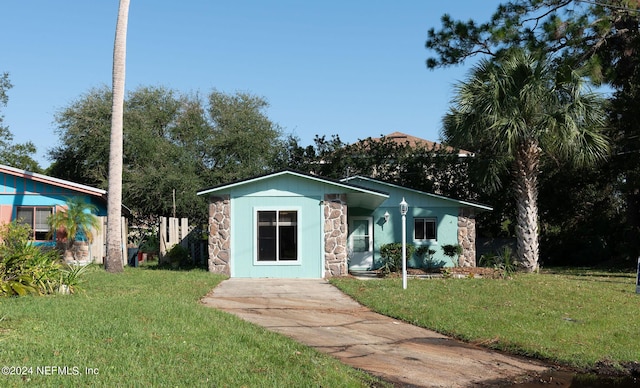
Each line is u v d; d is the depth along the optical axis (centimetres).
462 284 1731
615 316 1329
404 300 1438
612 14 2612
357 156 3150
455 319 1240
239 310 1284
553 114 2098
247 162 3728
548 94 2102
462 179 3073
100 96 3756
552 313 1329
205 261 2528
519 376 915
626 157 2736
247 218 2070
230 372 746
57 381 655
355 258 2552
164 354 789
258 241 2062
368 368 890
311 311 1321
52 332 841
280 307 1354
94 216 2278
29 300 1120
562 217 3200
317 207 2069
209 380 708
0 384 628
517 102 2114
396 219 2561
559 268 2814
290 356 854
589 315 1330
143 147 3547
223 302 1388
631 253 2830
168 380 691
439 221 2544
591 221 3161
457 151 3064
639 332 1193
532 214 2255
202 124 3859
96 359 741
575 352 1039
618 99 2647
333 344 1017
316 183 2073
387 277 2075
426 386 830
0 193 2269
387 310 1331
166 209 3453
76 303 1102
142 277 1752
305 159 3309
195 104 3922
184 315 1048
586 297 1551
